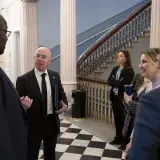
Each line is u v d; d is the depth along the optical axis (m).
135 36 8.94
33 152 2.82
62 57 6.93
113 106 4.53
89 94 6.67
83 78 6.87
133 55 8.73
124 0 11.71
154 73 1.99
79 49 11.30
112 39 9.34
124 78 4.25
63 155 4.15
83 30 11.35
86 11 11.32
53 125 2.95
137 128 1.00
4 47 1.33
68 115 6.77
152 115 0.96
